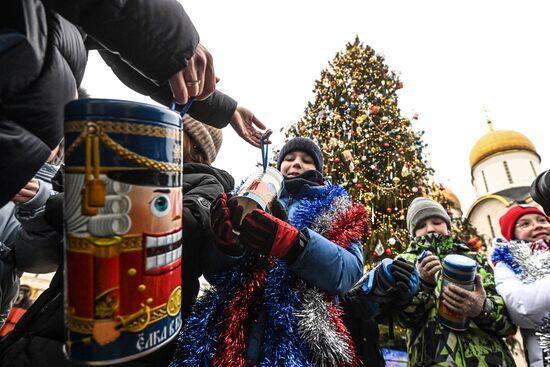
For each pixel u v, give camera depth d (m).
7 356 0.67
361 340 1.14
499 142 22.84
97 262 0.39
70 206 0.40
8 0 0.42
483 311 1.57
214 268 0.90
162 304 0.43
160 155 0.44
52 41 0.48
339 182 4.79
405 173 4.66
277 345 0.82
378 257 4.29
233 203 0.78
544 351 1.47
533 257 1.76
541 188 1.44
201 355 0.81
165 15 0.53
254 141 1.09
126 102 0.42
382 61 6.37
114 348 0.39
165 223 0.44
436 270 1.66
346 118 5.34
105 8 0.47
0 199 0.46
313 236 0.84
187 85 0.64
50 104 0.48
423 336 1.69
